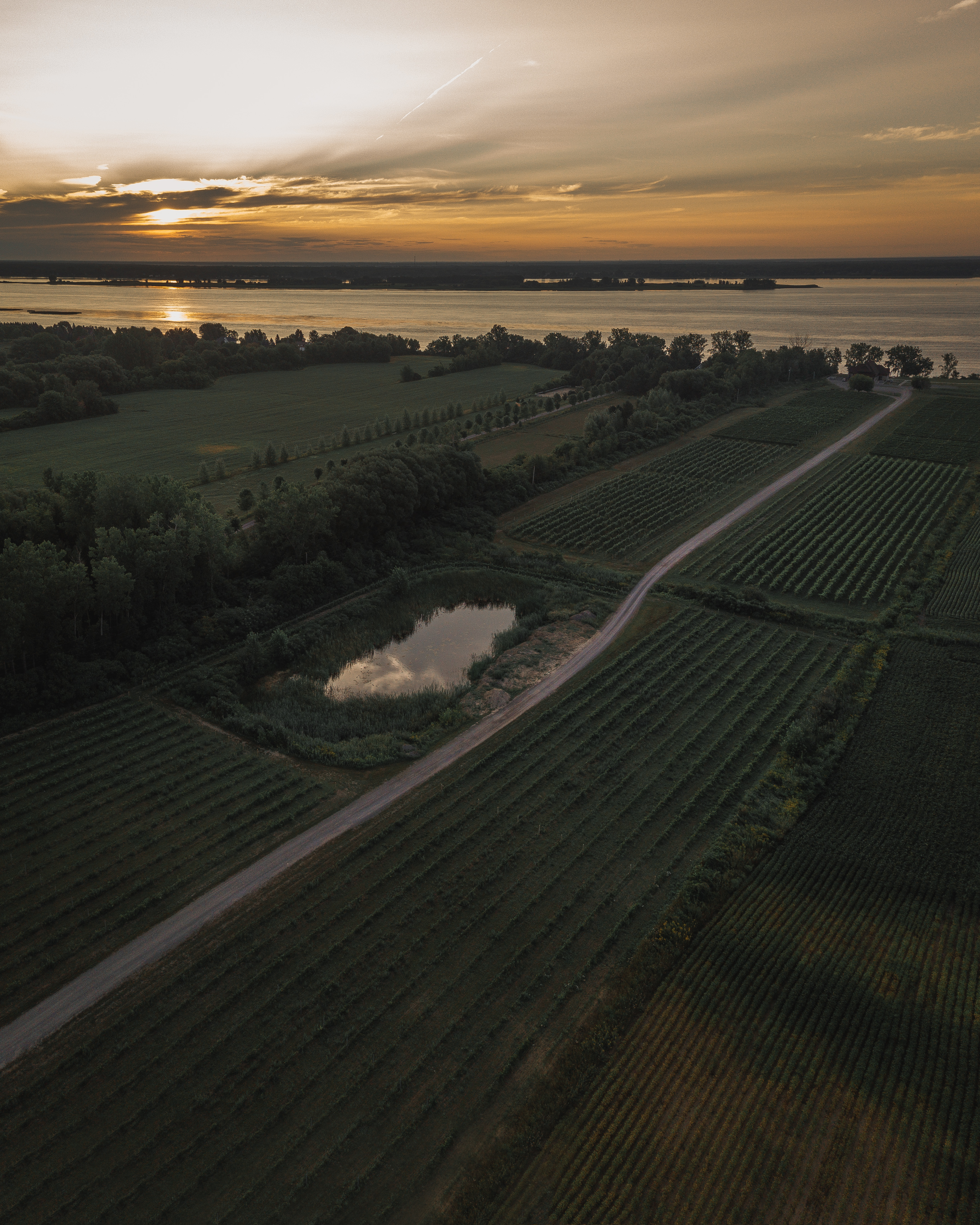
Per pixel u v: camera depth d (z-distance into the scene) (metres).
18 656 70.94
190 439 166.00
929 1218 32.97
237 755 65.69
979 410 197.62
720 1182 34.34
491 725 70.62
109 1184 34.78
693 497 133.62
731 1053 40.47
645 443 162.62
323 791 61.47
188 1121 37.50
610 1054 40.59
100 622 76.75
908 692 74.94
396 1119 37.56
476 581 103.56
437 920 49.34
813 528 120.06
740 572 103.94
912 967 45.69
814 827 57.56
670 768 64.12
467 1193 34.19
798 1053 40.34
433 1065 40.19
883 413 195.88
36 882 51.41
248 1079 39.56
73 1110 37.84
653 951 46.72
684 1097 38.25
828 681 77.50
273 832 56.81
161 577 81.81
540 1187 34.53
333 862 53.94
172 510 90.12
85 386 185.25
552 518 124.38
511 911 50.22
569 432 178.12
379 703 76.00
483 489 128.75
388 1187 34.66
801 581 102.69
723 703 73.56
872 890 51.75
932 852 54.88
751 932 48.25
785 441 169.25
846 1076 39.22
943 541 115.88
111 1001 43.50
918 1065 39.62
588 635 87.88
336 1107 38.03
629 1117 37.25
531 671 79.88
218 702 72.06
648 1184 34.41
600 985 44.97
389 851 54.94
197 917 49.22
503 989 44.62
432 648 88.62
